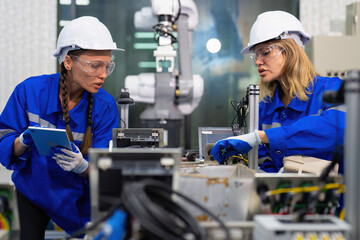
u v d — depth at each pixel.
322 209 1.02
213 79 4.81
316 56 3.36
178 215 0.85
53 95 1.74
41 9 4.29
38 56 4.31
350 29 3.52
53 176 1.74
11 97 1.74
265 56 1.78
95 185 0.96
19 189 1.72
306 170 1.35
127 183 0.91
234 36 4.79
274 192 1.00
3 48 4.24
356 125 0.79
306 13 4.34
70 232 1.81
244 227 0.88
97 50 1.67
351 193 0.80
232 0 4.76
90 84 1.68
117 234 0.77
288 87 1.83
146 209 0.79
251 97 1.68
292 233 0.80
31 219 1.74
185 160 2.25
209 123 4.82
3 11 4.22
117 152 0.96
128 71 4.80
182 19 3.24
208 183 1.00
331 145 1.52
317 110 1.73
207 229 0.84
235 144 1.55
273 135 1.56
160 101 3.05
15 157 1.69
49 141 1.48
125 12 4.76
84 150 1.75
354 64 3.40
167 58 2.94
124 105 2.11
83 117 1.78
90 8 4.73
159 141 1.71
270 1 4.75
